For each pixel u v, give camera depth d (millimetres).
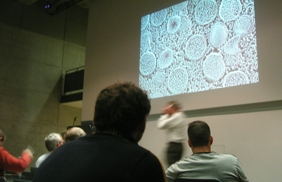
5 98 8633
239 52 5016
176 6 6137
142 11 6879
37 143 9047
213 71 5293
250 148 4695
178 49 5922
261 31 4820
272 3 4773
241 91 4883
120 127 925
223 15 5324
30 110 9078
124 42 7148
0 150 2119
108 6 7848
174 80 5871
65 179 797
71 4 9305
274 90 4531
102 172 782
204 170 1615
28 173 2426
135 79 6656
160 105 6012
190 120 5547
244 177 1634
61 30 10219
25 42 9273
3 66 8719
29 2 8938
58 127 9625
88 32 8242
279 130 4449
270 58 4652
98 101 962
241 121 4895
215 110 5258
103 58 7590
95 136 912
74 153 865
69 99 9477
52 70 9789
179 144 3475
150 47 6500
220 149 5031
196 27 5695
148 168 794
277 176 4316
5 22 8930
